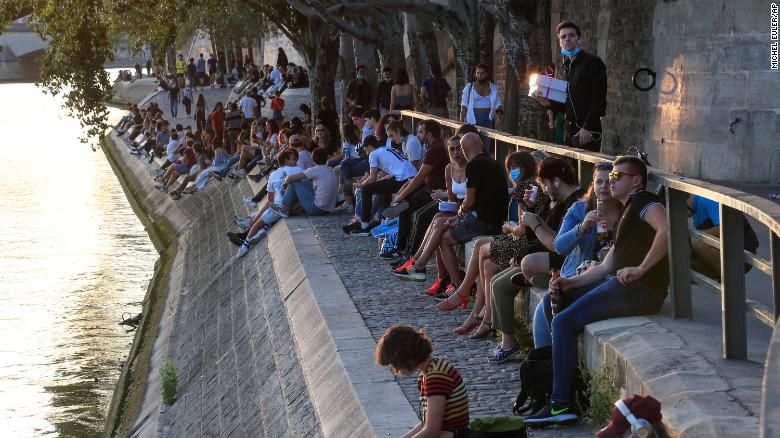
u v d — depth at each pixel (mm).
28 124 81375
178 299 19984
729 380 5762
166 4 32875
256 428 10102
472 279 9969
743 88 16609
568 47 10516
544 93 10891
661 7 18328
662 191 7930
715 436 4996
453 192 11430
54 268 28375
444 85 18891
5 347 20312
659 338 6555
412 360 5711
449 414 5723
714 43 16922
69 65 32312
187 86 65125
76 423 15930
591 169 9031
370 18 24469
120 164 50500
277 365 10961
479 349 9008
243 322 14227
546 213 8734
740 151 16734
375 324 10102
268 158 25609
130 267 28391
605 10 21172
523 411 7246
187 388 13867
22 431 15570
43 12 31688
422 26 22984
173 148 37438
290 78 41438
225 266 19156
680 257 6953
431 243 11039
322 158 17828
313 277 12539
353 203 18234
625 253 7105
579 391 6957
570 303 7297
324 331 10125
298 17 29422
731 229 6105
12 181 48094
